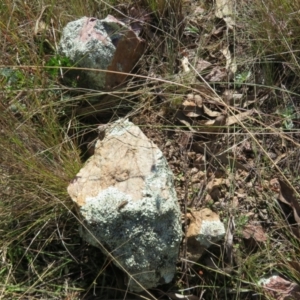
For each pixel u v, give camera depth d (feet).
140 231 1.30
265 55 1.68
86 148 1.57
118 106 1.60
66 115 1.59
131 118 1.61
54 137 1.53
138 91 1.57
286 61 1.65
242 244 1.41
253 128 1.55
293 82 1.64
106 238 1.31
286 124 1.58
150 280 1.32
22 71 1.62
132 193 1.32
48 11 1.75
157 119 1.62
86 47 1.57
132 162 1.37
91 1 1.78
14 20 1.73
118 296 1.37
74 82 1.60
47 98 1.58
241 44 1.72
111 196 1.32
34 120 1.58
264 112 1.62
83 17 1.66
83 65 1.58
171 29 1.75
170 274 1.34
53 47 1.70
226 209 1.46
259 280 1.36
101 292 1.38
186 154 1.55
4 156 1.46
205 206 1.46
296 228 1.41
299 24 1.63
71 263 1.42
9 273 1.40
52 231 1.45
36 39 1.72
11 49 1.70
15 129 1.48
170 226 1.32
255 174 1.51
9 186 1.46
